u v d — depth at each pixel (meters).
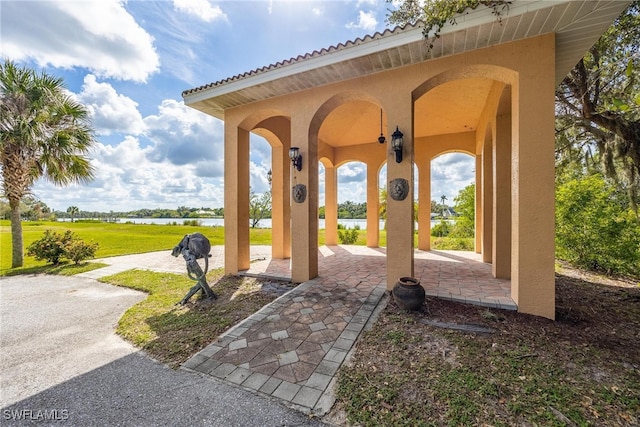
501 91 4.98
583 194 7.12
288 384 2.64
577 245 7.18
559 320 3.85
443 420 2.10
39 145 8.28
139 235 20.88
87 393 2.62
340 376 2.70
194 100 6.42
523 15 3.51
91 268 8.50
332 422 2.18
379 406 2.28
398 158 4.87
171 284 6.45
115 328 4.18
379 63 4.79
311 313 4.17
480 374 2.62
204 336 3.69
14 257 8.84
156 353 3.34
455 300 4.45
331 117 8.19
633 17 5.03
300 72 5.10
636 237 6.38
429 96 6.52
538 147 3.91
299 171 5.96
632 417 2.09
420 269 6.70
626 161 6.46
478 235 9.30
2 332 4.06
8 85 7.75
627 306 4.48
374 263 7.82
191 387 2.67
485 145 7.32
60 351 3.46
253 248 12.20
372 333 3.50
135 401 2.49
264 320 3.98
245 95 6.14
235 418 2.25
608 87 6.01
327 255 9.31
